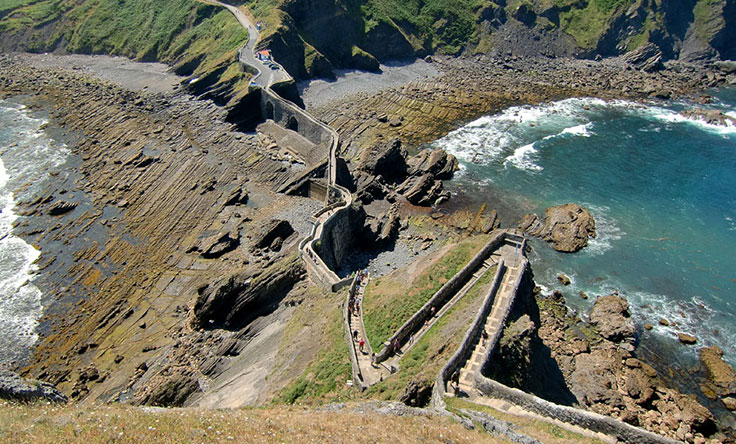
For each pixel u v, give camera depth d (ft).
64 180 363.35
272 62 481.05
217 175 364.79
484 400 131.03
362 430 102.94
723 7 640.58
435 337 162.40
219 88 466.70
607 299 250.57
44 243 299.99
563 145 416.26
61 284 269.44
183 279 271.49
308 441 95.66
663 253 290.35
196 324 234.17
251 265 273.75
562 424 120.47
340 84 529.45
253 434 96.48
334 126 440.86
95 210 330.13
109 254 292.20
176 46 580.71
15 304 255.29
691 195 345.92
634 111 482.28
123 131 423.23
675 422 186.19
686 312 248.11
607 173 375.66
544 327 235.61
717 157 393.70
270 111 439.63
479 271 194.90
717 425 190.80
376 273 284.41
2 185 356.18
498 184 362.53
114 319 246.88
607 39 649.61
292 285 239.71
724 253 289.33
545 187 358.84
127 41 615.16
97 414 99.76
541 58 637.30
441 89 517.96
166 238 304.30
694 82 550.36
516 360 153.07
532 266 283.38
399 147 366.84
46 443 84.99
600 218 322.75
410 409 118.73
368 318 184.96
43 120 452.35
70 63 594.24
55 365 222.28
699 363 219.00
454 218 326.65
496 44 645.92
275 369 177.78
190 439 91.30
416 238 311.68
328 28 581.12
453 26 649.61
